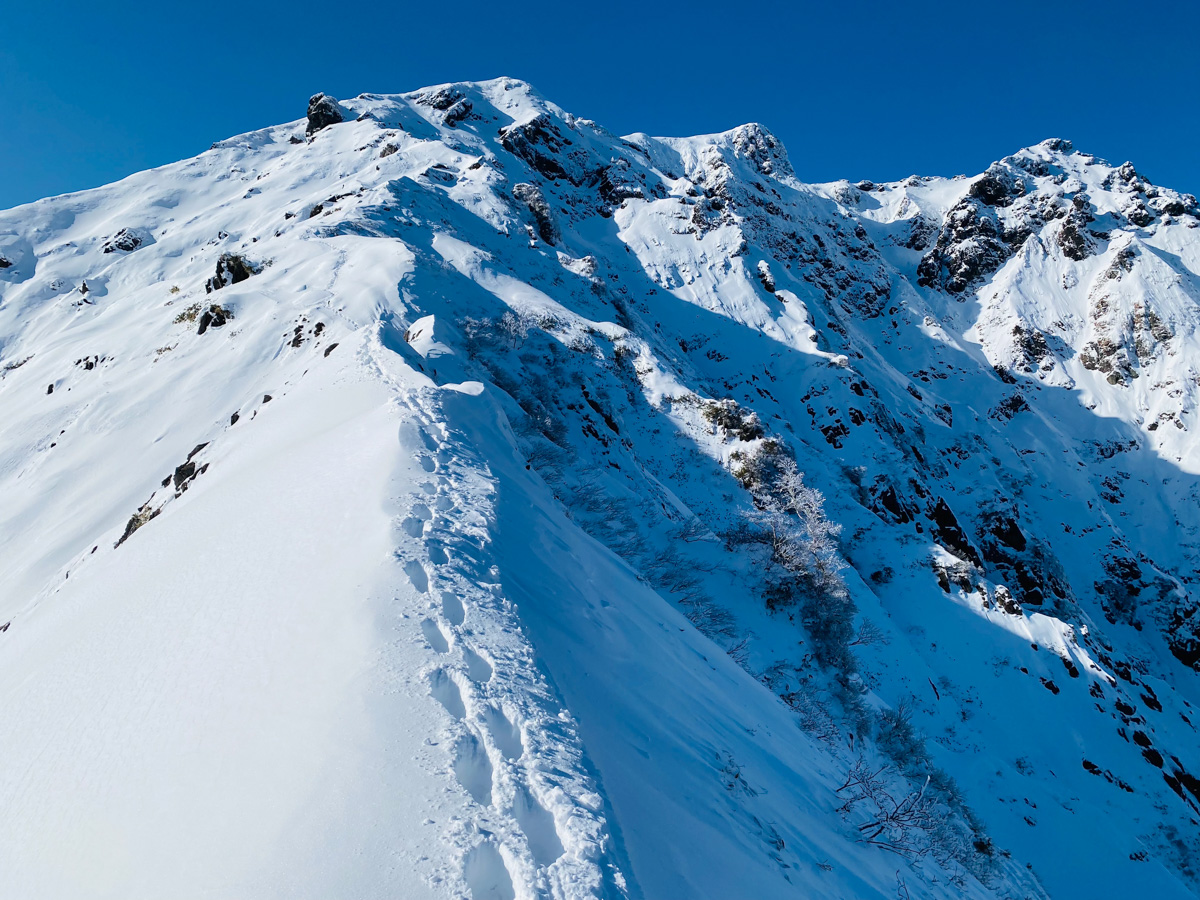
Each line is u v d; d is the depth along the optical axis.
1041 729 45.72
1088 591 96.75
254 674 7.81
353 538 10.34
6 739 9.60
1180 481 119.88
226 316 42.94
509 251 73.88
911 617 52.50
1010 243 172.50
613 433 45.12
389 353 22.72
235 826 5.79
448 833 5.50
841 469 70.12
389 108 133.88
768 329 96.88
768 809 11.54
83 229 98.44
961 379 142.50
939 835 21.30
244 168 112.56
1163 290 146.75
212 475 21.03
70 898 5.88
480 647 8.02
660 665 13.66
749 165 187.38
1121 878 35.69
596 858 5.69
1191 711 70.31
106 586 14.61
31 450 38.41
